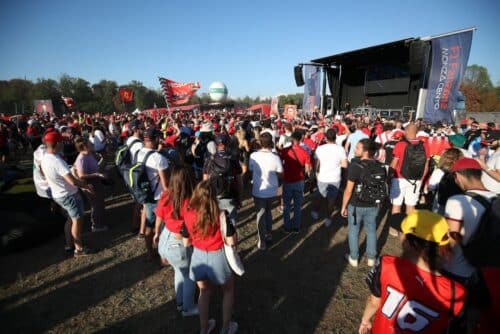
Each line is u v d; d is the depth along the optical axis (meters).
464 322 1.45
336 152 5.29
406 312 1.57
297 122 11.50
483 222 2.28
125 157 4.68
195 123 11.80
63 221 5.24
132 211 6.35
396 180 5.02
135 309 3.36
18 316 3.23
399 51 16.08
